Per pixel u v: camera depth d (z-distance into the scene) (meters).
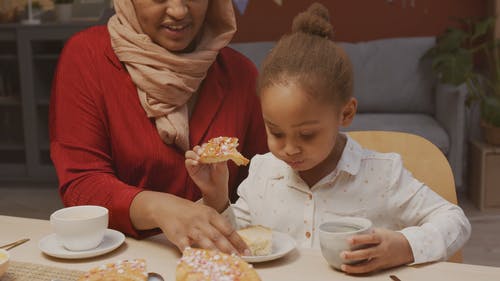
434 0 4.16
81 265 0.94
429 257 0.94
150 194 1.08
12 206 3.75
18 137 4.27
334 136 1.04
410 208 1.15
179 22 1.36
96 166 1.28
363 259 0.89
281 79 0.99
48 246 1.00
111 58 1.42
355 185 1.18
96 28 1.53
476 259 2.67
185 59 1.40
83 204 1.17
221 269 0.78
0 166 4.21
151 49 1.39
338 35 4.30
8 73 4.19
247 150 1.59
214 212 0.99
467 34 3.73
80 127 1.32
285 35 1.15
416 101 3.87
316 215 1.19
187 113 1.44
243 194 1.29
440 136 3.39
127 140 1.37
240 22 4.38
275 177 1.24
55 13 4.18
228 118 1.49
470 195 3.70
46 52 4.07
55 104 1.37
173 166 1.39
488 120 3.50
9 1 4.25
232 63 1.57
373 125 3.54
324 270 0.91
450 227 1.03
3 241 1.05
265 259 0.92
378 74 3.90
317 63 1.00
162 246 1.03
